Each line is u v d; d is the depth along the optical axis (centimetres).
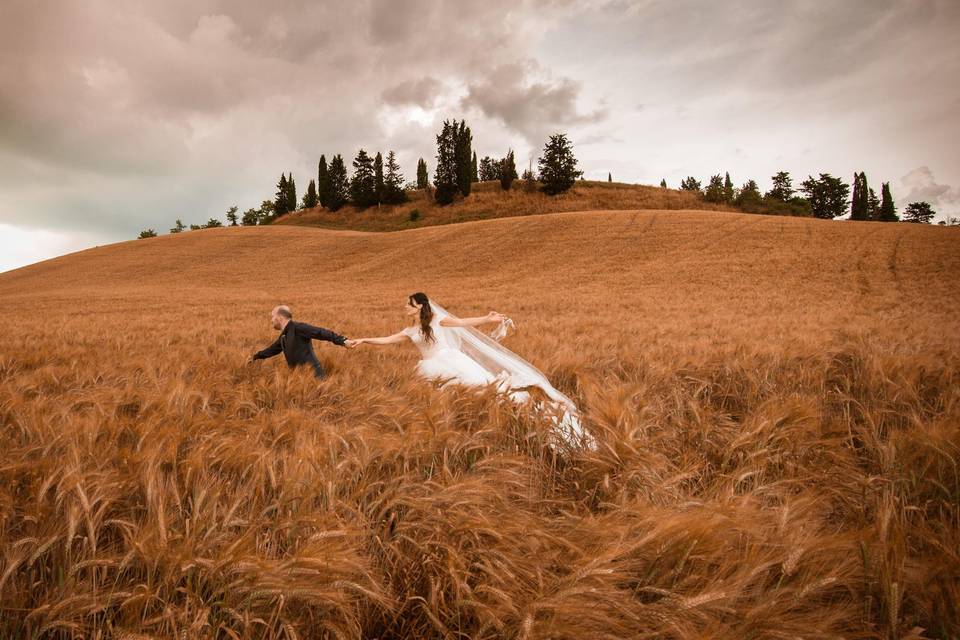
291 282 4741
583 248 4506
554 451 311
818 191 11650
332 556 170
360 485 228
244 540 169
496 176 16150
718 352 581
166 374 509
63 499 189
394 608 190
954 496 238
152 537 173
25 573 172
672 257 3834
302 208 13750
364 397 393
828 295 2442
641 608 153
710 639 139
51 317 2186
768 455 291
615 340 898
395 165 11156
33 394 431
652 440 316
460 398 374
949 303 1978
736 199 10212
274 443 276
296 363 571
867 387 429
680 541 173
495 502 231
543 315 1886
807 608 167
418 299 532
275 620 163
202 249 6353
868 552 170
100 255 6519
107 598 161
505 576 174
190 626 151
